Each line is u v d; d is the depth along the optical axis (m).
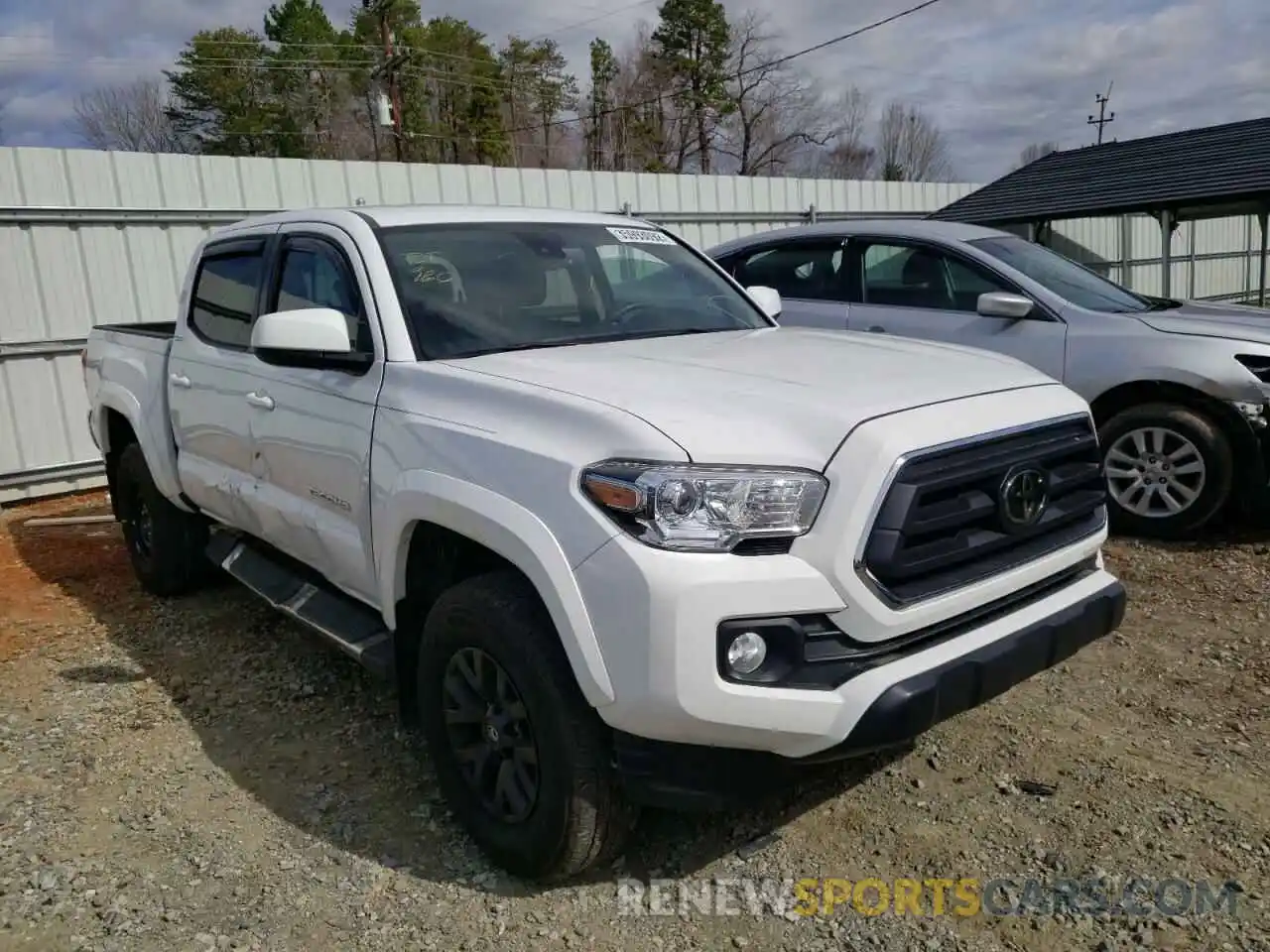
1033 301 6.14
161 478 5.07
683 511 2.39
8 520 8.15
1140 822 3.10
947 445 2.60
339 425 3.44
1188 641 4.40
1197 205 13.16
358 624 3.68
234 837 3.22
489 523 2.70
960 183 17.11
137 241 9.10
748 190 13.38
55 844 3.22
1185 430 5.57
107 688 4.46
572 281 3.91
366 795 3.46
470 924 2.75
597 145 49.78
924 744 3.61
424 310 3.44
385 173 10.37
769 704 2.38
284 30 50.44
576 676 2.50
